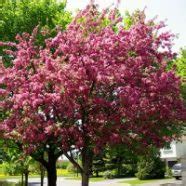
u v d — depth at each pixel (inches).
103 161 2258.9
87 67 524.4
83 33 576.4
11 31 912.9
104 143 551.5
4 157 1029.8
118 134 542.9
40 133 560.4
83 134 551.5
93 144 563.5
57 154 866.1
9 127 573.6
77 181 2176.4
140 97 556.4
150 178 1892.2
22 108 561.0
